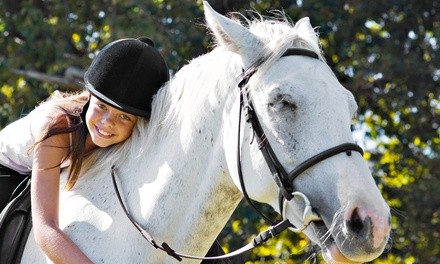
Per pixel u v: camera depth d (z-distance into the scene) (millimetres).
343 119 5379
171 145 5918
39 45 15680
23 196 6188
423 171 17172
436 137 17172
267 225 15469
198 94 5852
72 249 5703
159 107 6023
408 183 17047
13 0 16344
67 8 16172
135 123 6125
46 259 6016
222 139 5738
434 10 16734
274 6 15984
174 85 6012
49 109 6117
